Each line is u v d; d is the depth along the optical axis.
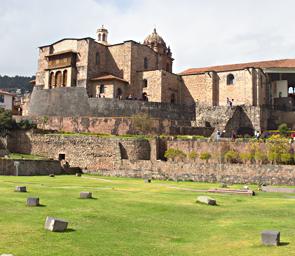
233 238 13.05
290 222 16.03
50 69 77.50
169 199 22.38
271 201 23.16
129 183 35.78
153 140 49.31
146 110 63.97
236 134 62.22
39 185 28.41
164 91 74.44
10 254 9.60
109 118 57.59
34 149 55.16
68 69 74.69
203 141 46.56
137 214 16.92
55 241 11.73
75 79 75.00
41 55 81.94
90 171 49.81
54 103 66.38
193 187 33.12
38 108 67.94
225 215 17.95
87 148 51.44
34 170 44.09
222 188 32.03
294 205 21.16
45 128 61.31
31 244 11.24
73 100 64.94
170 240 12.88
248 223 15.76
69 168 49.53
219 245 12.16
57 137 53.69
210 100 74.00
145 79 75.81
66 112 65.06
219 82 74.56
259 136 54.78
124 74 76.44
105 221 15.09
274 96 78.50
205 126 61.78
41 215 15.24
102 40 90.50
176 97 78.75
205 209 19.20
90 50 74.88
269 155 41.31
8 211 15.66
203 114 65.44
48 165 46.34
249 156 42.47
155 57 84.25
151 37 92.38
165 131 57.88
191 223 15.77
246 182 39.59
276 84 78.56
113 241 12.22
